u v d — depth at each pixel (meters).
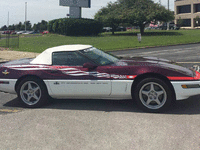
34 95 5.45
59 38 35.91
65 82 5.18
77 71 5.13
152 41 26.11
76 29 39.84
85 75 5.08
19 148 3.53
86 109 5.24
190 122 4.30
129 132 3.96
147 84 4.81
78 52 5.35
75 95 5.26
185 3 68.62
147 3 40.97
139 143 3.56
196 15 65.75
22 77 5.45
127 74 4.89
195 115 4.65
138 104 4.92
